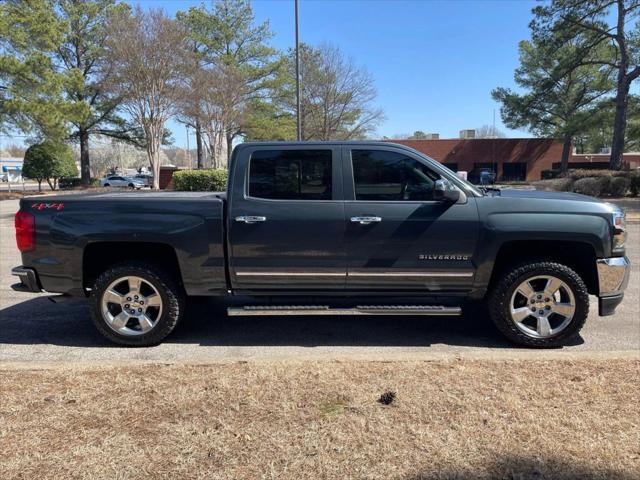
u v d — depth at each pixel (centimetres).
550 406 333
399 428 307
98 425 313
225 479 259
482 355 431
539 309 471
